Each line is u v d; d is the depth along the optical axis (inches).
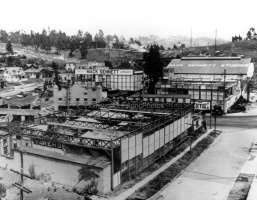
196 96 3649.1
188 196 1446.9
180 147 2233.0
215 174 1737.2
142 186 1550.2
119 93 4094.5
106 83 4463.6
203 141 2388.0
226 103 3491.6
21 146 1774.1
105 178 1446.9
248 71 4808.1
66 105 3385.8
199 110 3427.7
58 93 3388.3
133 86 4333.2
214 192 1493.6
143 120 1946.4
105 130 1793.8
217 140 2452.0
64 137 1617.9
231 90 3870.6
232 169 1815.9
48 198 1409.9
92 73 4520.2
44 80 5895.7
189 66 5118.1
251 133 2655.0
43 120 2170.3
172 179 1652.3
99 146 1504.7
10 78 6156.5
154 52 4557.1
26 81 5777.6
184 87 3703.3
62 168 1550.2
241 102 3932.1
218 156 2058.3
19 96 4146.2
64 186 1544.0
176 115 2176.4
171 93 3809.1
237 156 2057.1
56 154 1612.9
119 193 1464.1
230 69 4810.5
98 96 3435.0
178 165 1867.6
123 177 1581.0
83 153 1609.3
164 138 1991.9
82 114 2224.4
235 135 2593.5
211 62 5103.3
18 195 1443.2
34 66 7490.2
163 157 1985.7
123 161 1560.0
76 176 1508.4
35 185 1556.3
